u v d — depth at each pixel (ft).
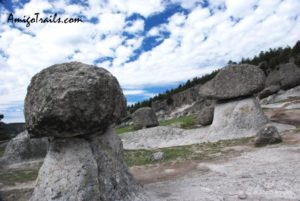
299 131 45.83
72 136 21.11
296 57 138.92
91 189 19.88
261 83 52.90
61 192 19.63
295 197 19.90
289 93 94.68
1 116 84.99
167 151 45.27
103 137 22.71
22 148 48.29
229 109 55.01
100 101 20.92
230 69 55.36
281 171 26.16
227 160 34.37
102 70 22.39
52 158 21.27
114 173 21.66
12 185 33.71
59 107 19.30
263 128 40.55
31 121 20.39
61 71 21.21
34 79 21.59
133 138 68.39
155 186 26.63
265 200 19.99
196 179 27.61
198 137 58.08
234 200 20.57
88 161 20.71
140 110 84.79
